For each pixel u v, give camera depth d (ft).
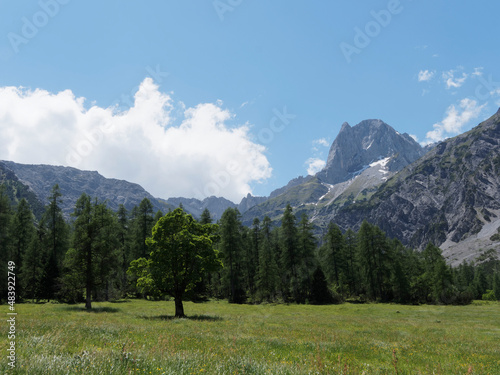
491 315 133.90
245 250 236.63
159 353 28.32
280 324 82.89
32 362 21.77
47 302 161.79
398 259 236.02
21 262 185.16
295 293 210.38
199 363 26.23
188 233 103.65
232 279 207.41
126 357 24.23
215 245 214.90
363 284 243.81
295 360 33.32
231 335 52.24
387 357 39.83
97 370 21.30
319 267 208.64
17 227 189.37
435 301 226.99
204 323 76.79
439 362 37.09
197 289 205.87
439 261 235.20
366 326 85.35
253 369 25.55
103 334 43.98
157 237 106.22
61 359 23.32
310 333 62.59
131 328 54.95
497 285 361.10
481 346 53.67
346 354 40.50
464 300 225.76
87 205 145.89
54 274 170.81
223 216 216.54
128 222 223.92
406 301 220.02
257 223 255.50
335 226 243.40
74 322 61.41
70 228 203.41
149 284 104.58
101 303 155.74
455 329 83.30
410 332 73.56
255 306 173.47
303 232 220.23
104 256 132.05
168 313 112.88
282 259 224.33
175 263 102.37
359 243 242.78
